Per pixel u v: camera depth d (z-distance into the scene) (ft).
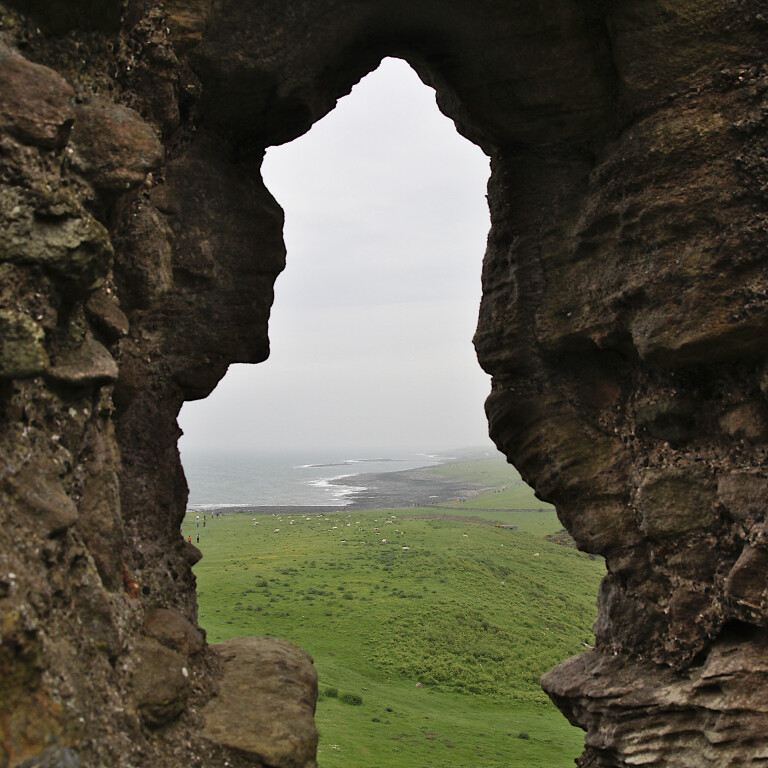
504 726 92.38
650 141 40.96
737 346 38.34
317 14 40.45
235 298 46.01
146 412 40.60
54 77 25.70
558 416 49.83
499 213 53.47
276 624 129.08
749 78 38.09
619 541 45.44
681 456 42.78
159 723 28.09
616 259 44.91
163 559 39.01
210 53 39.37
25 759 19.66
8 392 23.98
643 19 39.40
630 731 40.88
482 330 54.70
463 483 641.81
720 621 38.65
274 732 31.71
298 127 48.01
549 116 47.32
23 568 22.16
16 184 24.36
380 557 198.80
